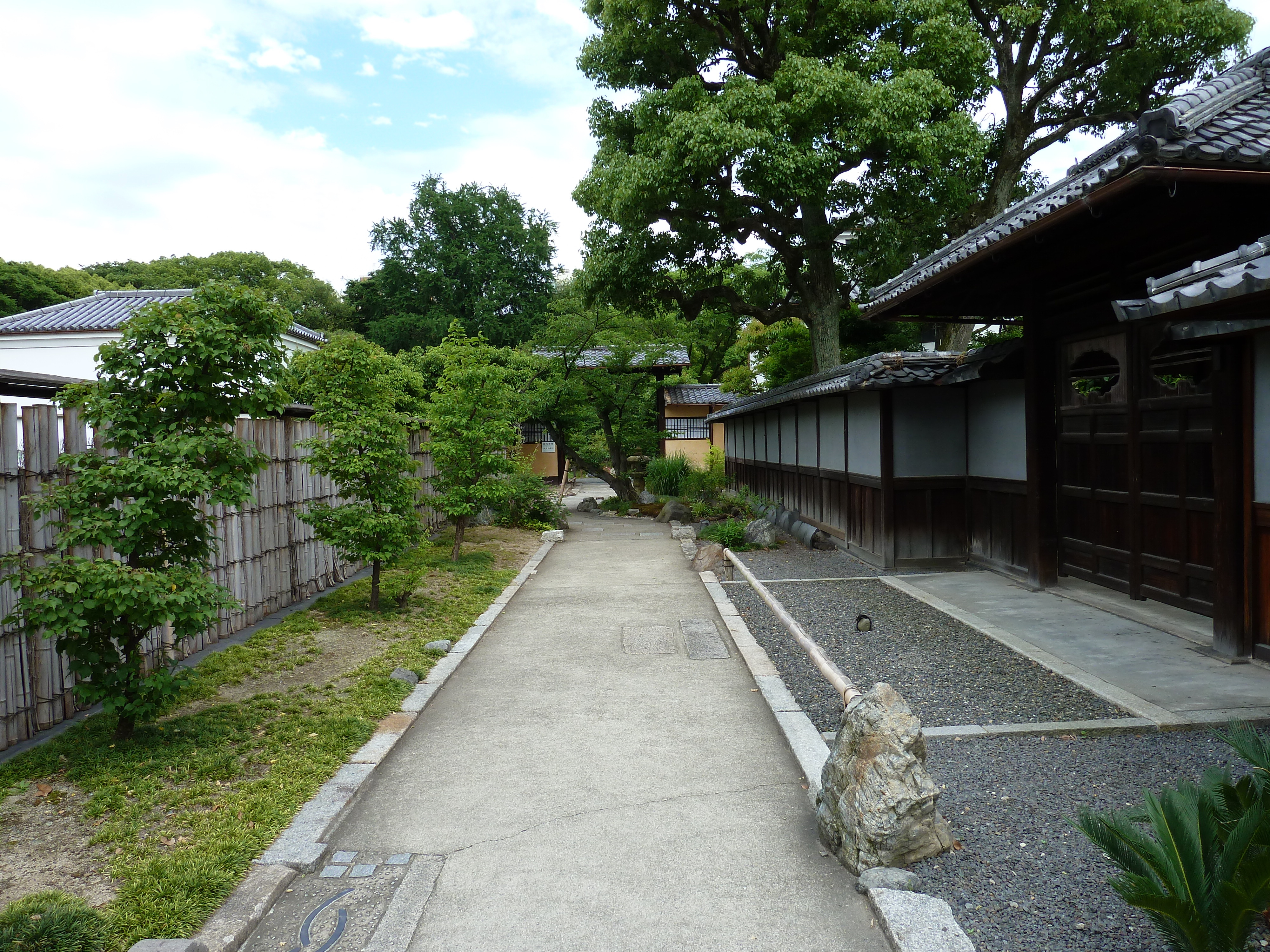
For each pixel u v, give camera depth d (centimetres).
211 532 680
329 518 784
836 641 683
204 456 443
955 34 1482
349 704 529
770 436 1803
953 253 844
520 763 453
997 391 955
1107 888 302
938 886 308
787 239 1773
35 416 484
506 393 1271
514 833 370
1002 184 1903
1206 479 625
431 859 348
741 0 1573
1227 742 273
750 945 284
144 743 442
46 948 257
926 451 1038
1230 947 218
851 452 1185
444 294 3316
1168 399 661
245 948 286
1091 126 1881
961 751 437
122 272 3759
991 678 561
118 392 451
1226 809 262
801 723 491
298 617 768
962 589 875
